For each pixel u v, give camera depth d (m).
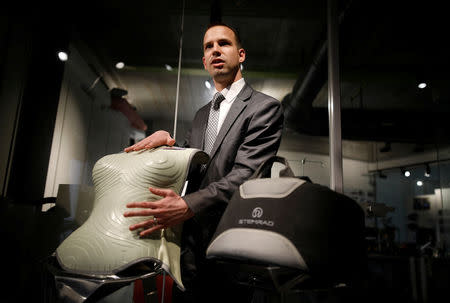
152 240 0.84
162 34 2.06
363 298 1.57
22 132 1.74
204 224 1.01
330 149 1.41
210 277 1.00
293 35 2.06
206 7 1.98
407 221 2.09
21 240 1.47
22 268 1.45
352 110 2.29
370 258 1.89
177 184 0.90
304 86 2.02
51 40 1.89
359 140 2.23
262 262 0.69
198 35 2.04
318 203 0.72
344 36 1.97
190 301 1.02
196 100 1.97
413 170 2.16
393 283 1.74
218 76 1.18
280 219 0.70
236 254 0.70
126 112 1.95
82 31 2.01
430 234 2.04
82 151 1.87
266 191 0.75
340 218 0.74
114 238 0.81
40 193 1.73
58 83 1.87
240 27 2.04
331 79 1.49
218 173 1.03
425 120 2.22
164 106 1.97
